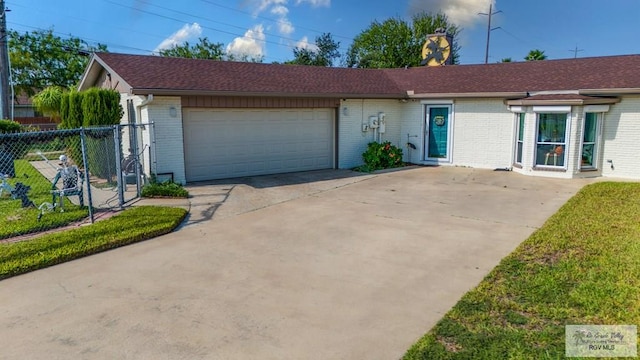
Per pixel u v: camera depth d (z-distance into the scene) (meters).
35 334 3.69
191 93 10.20
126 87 9.93
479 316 3.84
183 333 3.68
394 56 40.72
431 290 4.51
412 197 9.40
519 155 12.92
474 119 13.65
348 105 13.67
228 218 7.59
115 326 3.81
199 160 11.25
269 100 11.90
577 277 4.60
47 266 5.29
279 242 6.22
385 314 3.99
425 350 3.32
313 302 4.26
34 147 14.77
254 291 4.53
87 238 6.09
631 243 5.68
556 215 7.46
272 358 3.30
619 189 9.73
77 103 12.19
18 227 6.71
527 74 13.83
